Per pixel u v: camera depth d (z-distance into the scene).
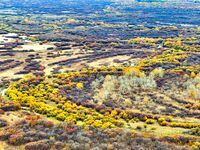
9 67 145.50
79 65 149.50
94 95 98.06
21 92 100.62
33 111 81.00
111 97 95.31
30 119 65.62
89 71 127.50
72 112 81.44
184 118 79.69
